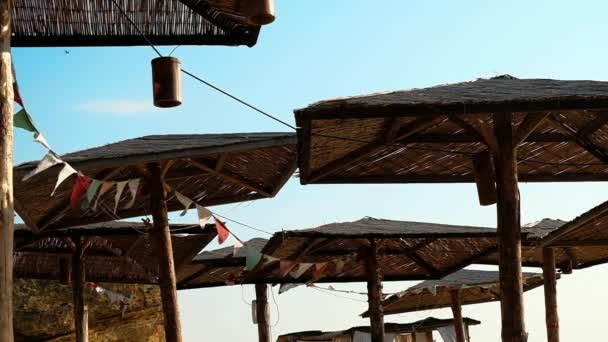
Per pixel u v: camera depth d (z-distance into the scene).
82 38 7.79
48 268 17.53
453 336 29.75
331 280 17.28
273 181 12.08
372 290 14.91
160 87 6.89
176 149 9.58
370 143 8.48
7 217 5.05
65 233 13.91
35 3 7.56
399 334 29.88
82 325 15.05
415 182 9.84
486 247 15.55
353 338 29.25
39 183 10.45
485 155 8.51
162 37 7.83
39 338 23.05
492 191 8.45
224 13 7.44
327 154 8.64
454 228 14.70
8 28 5.38
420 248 15.62
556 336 16.17
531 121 7.84
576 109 7.09
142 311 24.31
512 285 7.72
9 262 4.99
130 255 15.88
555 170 10.05
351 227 14.63
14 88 5.88
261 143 9.81
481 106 7.05
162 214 10.63
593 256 18.27
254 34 7.75
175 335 10.45
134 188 8.89
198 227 13.80
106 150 10.19
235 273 17.78
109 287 23.94
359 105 6.93
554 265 16.56
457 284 22.00
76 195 8.01
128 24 7.75
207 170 11.05
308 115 6.98
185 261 15.23
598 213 12.69
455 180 9.94
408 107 6.98
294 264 12.56
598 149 8.75
